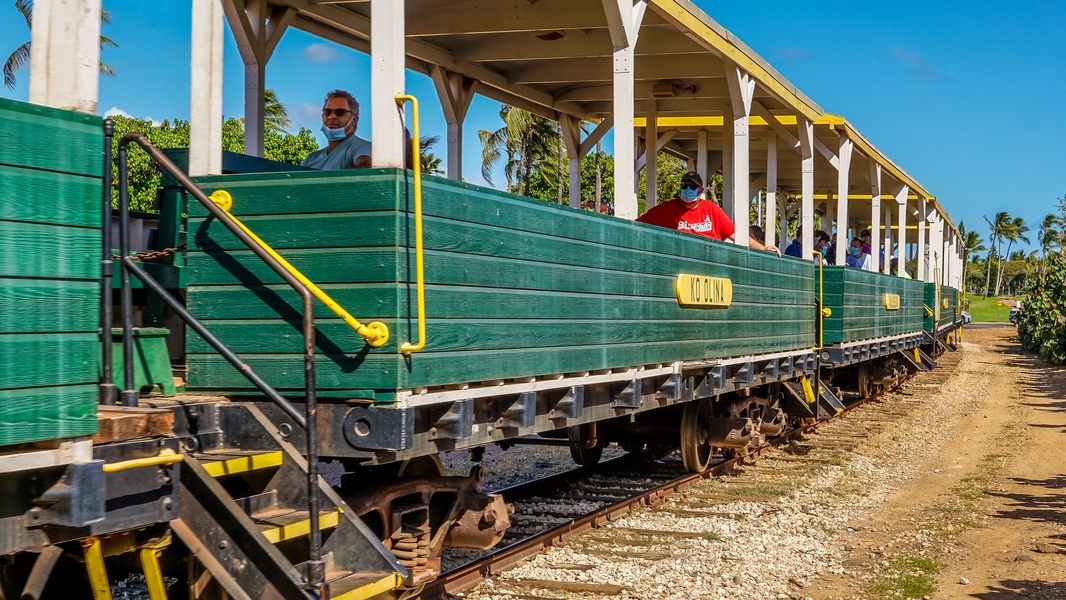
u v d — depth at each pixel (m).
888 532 8.05
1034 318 36.69
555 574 6.34
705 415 10.22
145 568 3.73
